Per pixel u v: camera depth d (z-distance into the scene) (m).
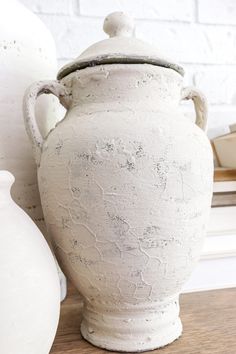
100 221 0.29
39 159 0.33
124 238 0.30
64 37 0.62
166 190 0.29
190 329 0.38
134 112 0.31
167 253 0.31
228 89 0.69
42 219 0.41
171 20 0.67
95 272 0.31
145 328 0.34
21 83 0.38
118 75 0.32
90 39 0.63
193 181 0.30
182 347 0.34
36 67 0.39
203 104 0.37
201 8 0.68
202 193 0.31
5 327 0.25
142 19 0.65
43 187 0.32
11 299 0.25
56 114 0.43
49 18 0.61
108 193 0.29
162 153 0.29
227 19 0.69
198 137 0.32
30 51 0.38
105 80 0.32
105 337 0.34
